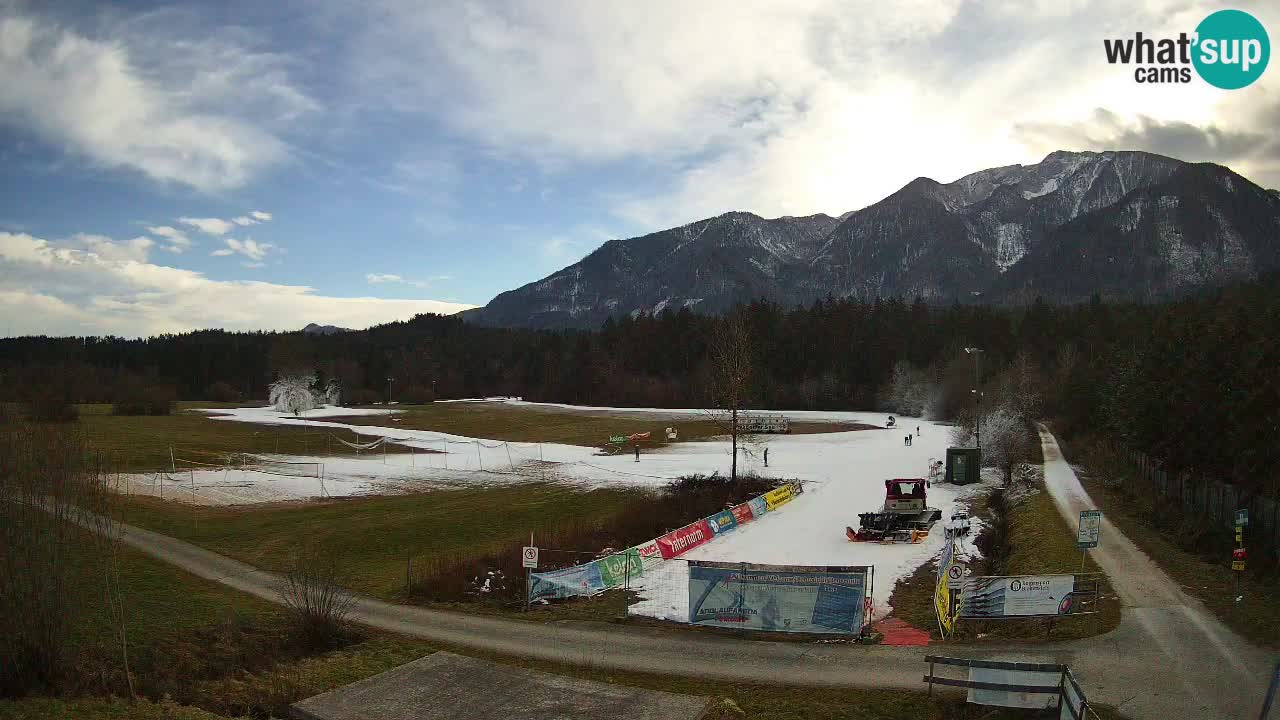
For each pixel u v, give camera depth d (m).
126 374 172.50
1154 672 18.36
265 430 111.12
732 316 152.25
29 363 131.38
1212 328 39.62
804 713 17.27
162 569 31.92
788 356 166.62
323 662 21.55
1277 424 31.62
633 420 127.06
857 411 149.12
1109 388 64.25
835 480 63.06
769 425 106.19
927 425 117.19
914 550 37.44
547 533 40.69
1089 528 24.09
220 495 57.56
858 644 22.02
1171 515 37.53
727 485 54.16
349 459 81.06
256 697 18.91
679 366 183.62
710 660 21.12
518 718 17.42
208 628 23.84
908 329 165.12
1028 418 90.69
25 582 18.00
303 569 27.34
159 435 96.12
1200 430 38.00
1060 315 164.38
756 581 23.61
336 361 196.00
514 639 23.45
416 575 32.75
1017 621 23.38
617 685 19.41
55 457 19.19
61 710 16.50
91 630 22.48
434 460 80.56
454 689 19.19
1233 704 16.56
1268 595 24.25
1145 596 24.36
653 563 34.03
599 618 25.70
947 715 16.84
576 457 82.44
